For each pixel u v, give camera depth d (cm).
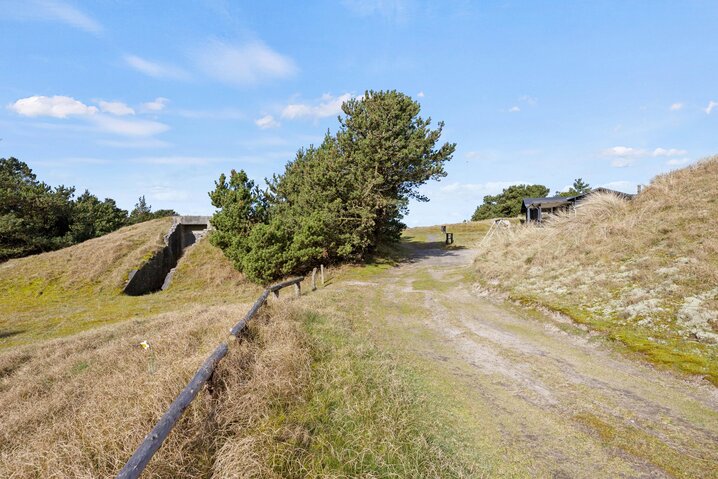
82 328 1324
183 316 1019
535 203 2650
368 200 2116
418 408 438
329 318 841
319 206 2177
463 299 1151
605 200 1397
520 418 436
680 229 969
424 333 822
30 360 855
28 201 2867
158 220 3150
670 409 445
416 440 363
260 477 286
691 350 577
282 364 478
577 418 432
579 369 576
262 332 604
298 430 357
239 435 338
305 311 849
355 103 2323
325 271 2047
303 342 605
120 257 2336
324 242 2062
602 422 420
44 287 2016
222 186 2209
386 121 2219
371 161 2186
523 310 934
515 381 542
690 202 1085
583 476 333
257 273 1931
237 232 2119
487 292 1177
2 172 3244
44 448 328
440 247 3155
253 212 2170
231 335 527
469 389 518
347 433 367
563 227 1416
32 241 2797
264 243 1930
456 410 453
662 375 536
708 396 470
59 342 980
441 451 353
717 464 342
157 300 1827
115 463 287
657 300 737
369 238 2284
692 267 782
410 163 2262
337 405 423
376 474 314
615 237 1097
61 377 664
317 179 2128
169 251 2664
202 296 1889
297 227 2139
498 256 1500
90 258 2292
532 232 1620
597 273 964
